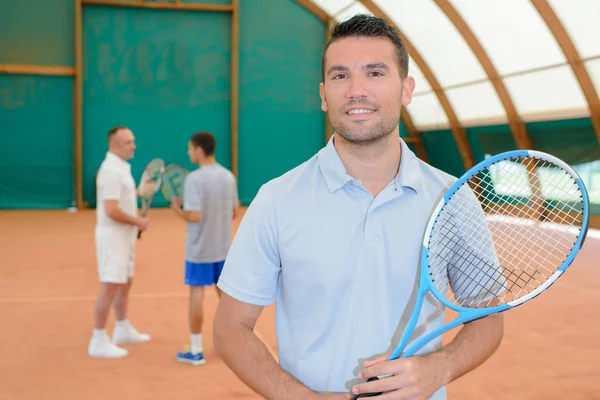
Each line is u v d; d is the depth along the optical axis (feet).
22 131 63.41
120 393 15.21
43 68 62.75
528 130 56.85
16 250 37.04
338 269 5.68
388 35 5.69
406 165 5.88
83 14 63.62
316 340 5.77
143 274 30.07
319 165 5.89
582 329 21.13
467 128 63.62
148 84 65.46
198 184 16.83
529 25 47.60
